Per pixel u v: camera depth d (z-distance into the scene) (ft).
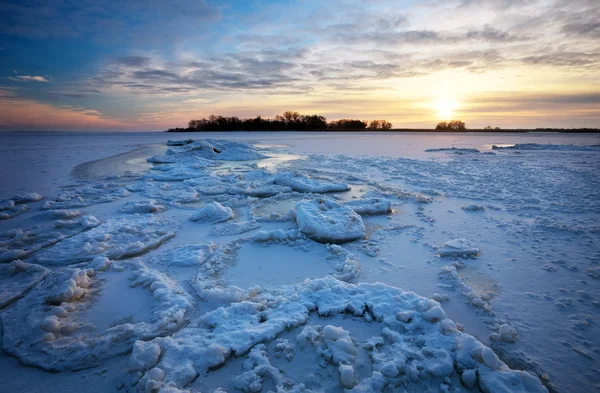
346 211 22.97
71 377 9.34
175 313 11.91
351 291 13.25
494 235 20.83
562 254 17.78
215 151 74.38
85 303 13.00
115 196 31.40
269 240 19.80
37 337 10.77
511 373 8.98
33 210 26.68
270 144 114.73
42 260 16.66
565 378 9.44
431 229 22.07
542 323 11.83
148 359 9.50
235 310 12.04
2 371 9.57
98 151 82.17
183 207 27.99
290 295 13.34
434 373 9.20
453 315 12.33
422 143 123.75
